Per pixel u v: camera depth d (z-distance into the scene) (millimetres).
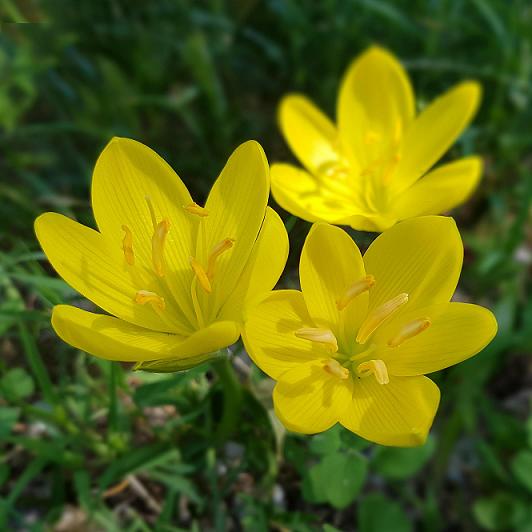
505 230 239
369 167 166
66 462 154
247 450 161
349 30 260
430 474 197
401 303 115
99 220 121
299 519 156
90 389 164
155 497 169
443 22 257
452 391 194
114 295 120
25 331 148
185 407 157
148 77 247
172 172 124
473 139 238
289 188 160
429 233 121
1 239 175
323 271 120
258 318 116
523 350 203
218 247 115
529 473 178
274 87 258
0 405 172
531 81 254
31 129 216
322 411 115
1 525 145
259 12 264
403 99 177
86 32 246
